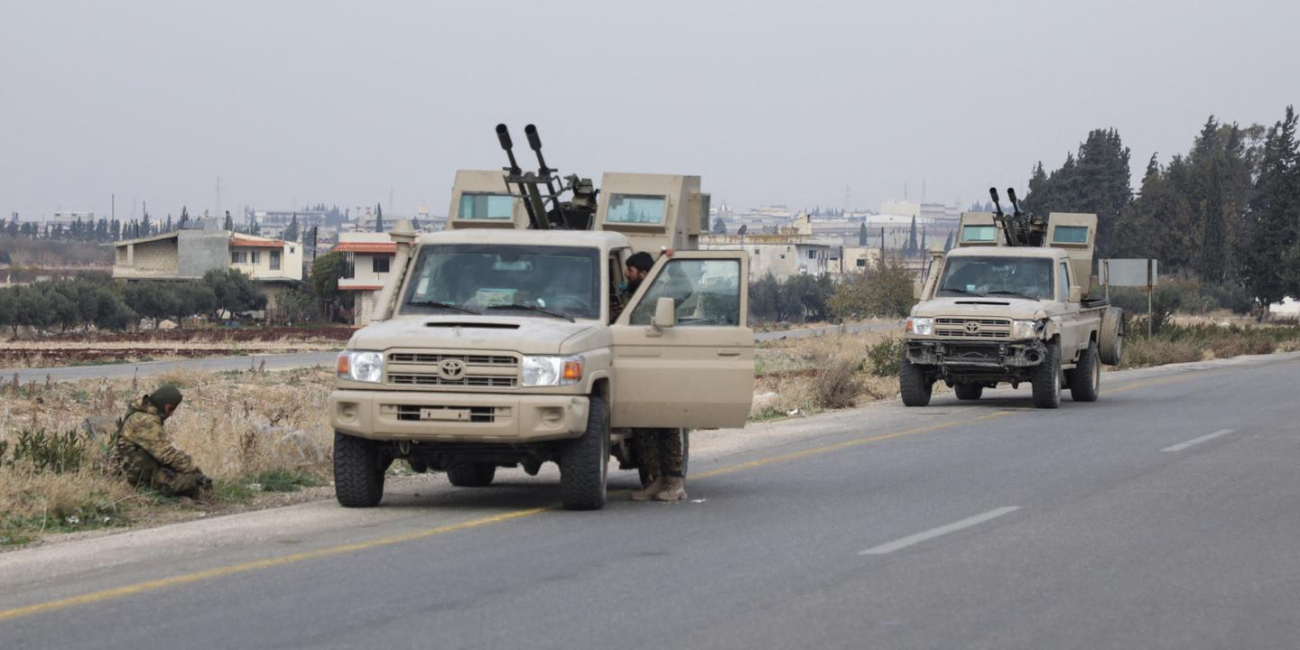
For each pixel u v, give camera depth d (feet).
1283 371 240.32
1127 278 309.01
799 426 143.74
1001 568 62.23
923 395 169.17
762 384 207.82
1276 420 142.31
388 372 77.00
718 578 59.67
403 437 76.84
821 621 51.26
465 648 46.91
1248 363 283.18
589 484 79.82
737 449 120.67
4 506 76.43
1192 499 85.25
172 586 57.67
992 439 125.49
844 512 80.43
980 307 161.27
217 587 57.41
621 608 53.42
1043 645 47.96
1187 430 131.85
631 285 88.99
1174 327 341.21
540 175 93.35
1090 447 117.19
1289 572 61.62
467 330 78.59
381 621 51.01
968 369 162.30
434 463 81.35
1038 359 158.81
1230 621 51.90
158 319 632.79
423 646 47.16
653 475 88.53
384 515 79.46
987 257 170.40
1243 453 111.75
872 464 106.83
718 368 83.66
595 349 80.38
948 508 81.76
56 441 90.58
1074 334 168.86
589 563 63.31
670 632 49.37
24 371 238.89
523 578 59.57
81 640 48.01
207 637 48.44
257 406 148.66
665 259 85.51
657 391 83.71
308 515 79.61
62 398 165.99
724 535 71.67
